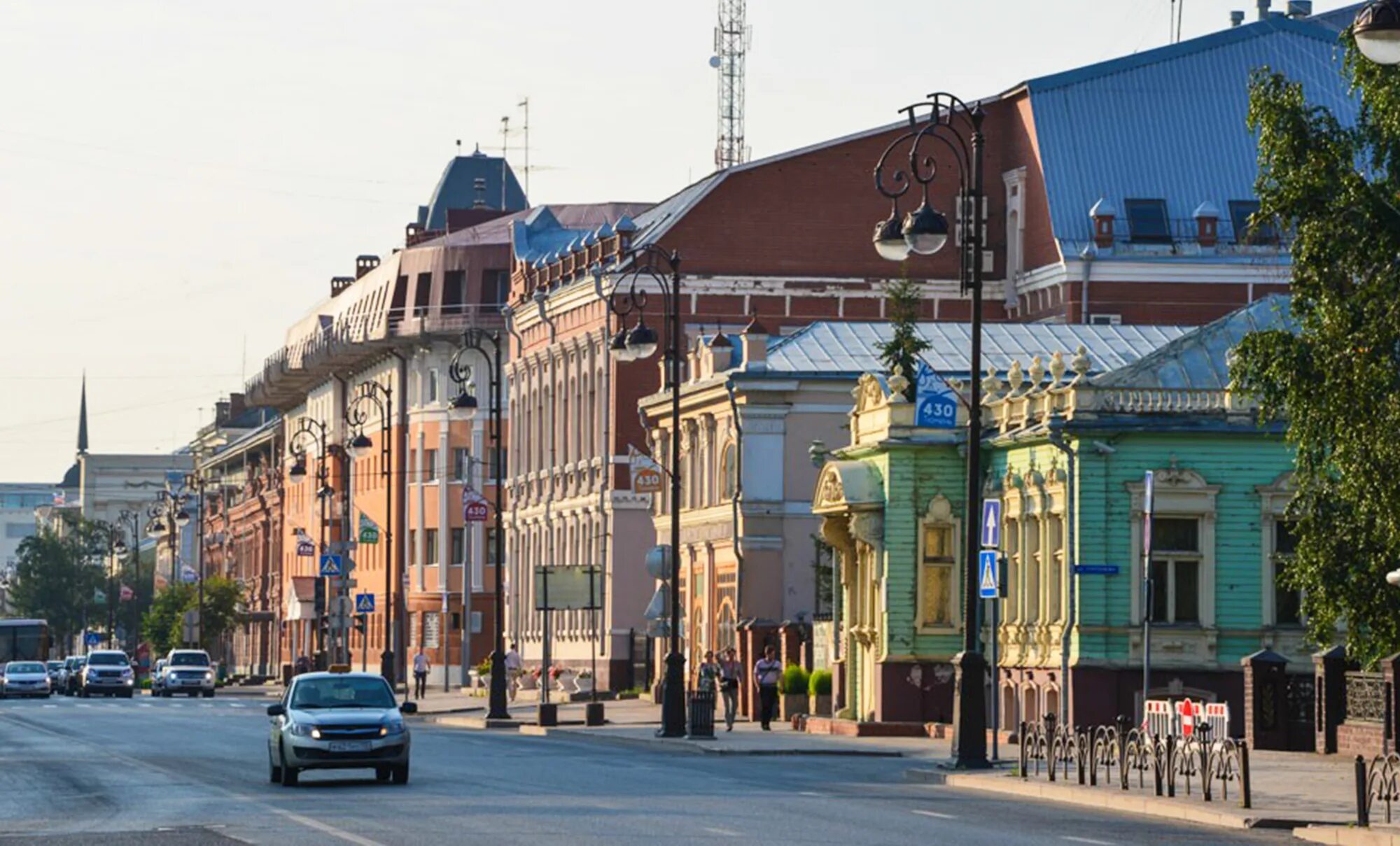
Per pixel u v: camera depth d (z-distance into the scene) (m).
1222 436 99.56
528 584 198.50
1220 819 56.59
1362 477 69.00
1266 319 104.25
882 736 106.00
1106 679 98.50
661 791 67.25
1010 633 105.50
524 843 48.41
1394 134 71.00
